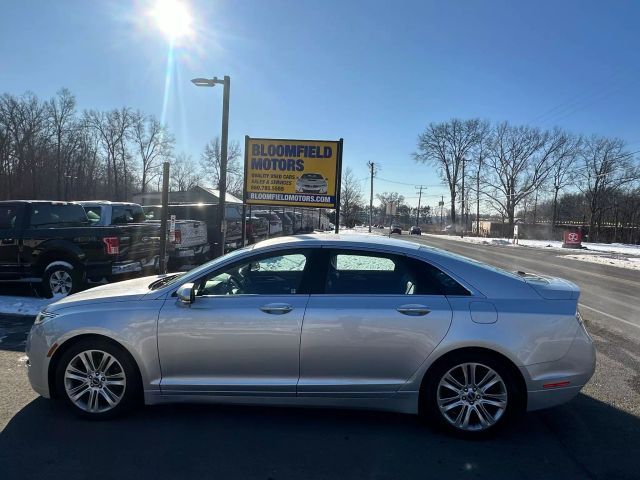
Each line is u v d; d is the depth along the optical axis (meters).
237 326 3.63
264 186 13.40
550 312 3.61
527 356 3.53
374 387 3.61
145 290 3.97
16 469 3.07
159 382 3.70
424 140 75.50
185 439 3.52
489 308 3.60
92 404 3.78
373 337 3.57
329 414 4.02
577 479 3.07
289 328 3.60
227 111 11.43
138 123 75.94
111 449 3.35
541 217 87.00
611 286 12.95
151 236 9.55
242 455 3.31
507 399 3.57
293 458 3.28
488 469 3.18
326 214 50.53
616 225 60.66
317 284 3.76
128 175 77.81
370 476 3.07
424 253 3.87
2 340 5.98
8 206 8.55
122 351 3.74
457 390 3.60
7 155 62.56
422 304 3.61
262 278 3.94
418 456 3.34
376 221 123.88
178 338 3.66
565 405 4.31
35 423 3.73
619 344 6.55
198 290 3.81
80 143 71.81
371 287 3.77
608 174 59.06
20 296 8.73
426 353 3.56
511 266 18.20
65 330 3.73
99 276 8.33
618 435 3.71
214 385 3.67
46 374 3.80
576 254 28.34
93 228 8.34
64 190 69.75
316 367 3.62
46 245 8.30
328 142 13.16
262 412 4.03
